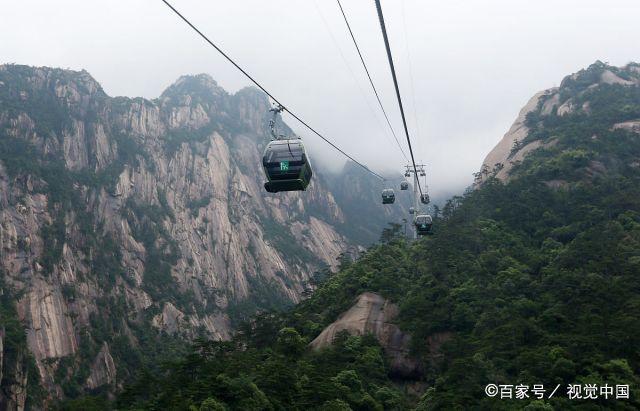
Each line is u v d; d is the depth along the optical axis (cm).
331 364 9875
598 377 6675
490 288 10125
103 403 10625
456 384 7794
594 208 12012
